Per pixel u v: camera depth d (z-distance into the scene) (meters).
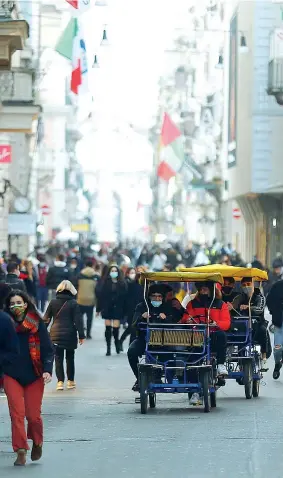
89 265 58.16
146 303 30.61
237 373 33.03
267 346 34.75
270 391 35.56
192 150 151.50
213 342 31.05
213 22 147.50
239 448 23.42
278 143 112.38
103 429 26.55
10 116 68.44
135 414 29.69
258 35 112.62
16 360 21.28
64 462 21.78
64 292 35.94
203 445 23.88
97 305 49.31
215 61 145.25
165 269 60.62
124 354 49.88
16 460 21.41
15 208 87.44
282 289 38.50
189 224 193.75
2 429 26.62
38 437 21.67
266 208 118.06
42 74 94.62
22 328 21.27
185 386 29.88
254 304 34.38
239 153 121.81
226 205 145.62
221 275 30.67
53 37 140.12
